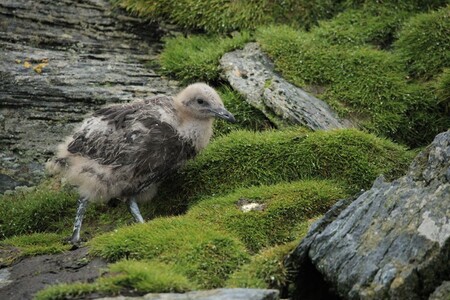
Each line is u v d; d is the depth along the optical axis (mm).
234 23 15109
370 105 13305
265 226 10625
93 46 14945
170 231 10125
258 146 12102
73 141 11328
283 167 11922
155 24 15414
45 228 12141
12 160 13062
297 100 13023
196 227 10297
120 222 11852
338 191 11344
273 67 13867
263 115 13203
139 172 11156
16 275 9750
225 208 10945
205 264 9461
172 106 11492
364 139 12109
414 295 8305
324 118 12852
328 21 15086
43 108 13562
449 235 8375
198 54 14422
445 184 9031
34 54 14477
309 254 9172
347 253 8859
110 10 15469
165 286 8586
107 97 13664
